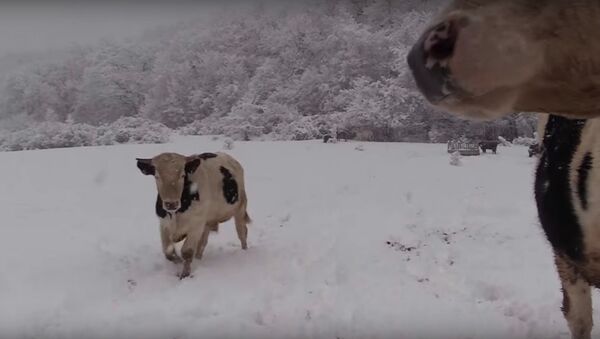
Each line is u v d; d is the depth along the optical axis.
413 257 5.02
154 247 5.46
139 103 36.12
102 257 5.06
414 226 6.21
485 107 0.83
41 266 4.78
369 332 3.36
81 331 3.47
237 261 4.96
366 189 8.95
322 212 7.27
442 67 0.80
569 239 1.86
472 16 0.80
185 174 4.55
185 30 36.62
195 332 3.44
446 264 4.77
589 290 2.38
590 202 1.72
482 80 0.79
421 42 0.83
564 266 2.34
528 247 5.15
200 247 5.04
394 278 4.42
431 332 3.32
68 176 11.27
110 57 37.84
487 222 6.20
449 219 6.46
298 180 10.21
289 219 6.96
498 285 4.05
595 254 1.83
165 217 4.61
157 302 3.94
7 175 11.51
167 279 4.43
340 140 22.64
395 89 22.58
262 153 15.68
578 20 0.79
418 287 4.19
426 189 8.73
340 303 3.87
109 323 3.57
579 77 0.81
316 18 28.92
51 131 26.06
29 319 3.64
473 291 4.05
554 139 1.88
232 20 32.94
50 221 6.84
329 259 4.98
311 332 3.41
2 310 3.79
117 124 25.84
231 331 3.44
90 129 26.30
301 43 28.86
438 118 21.67
